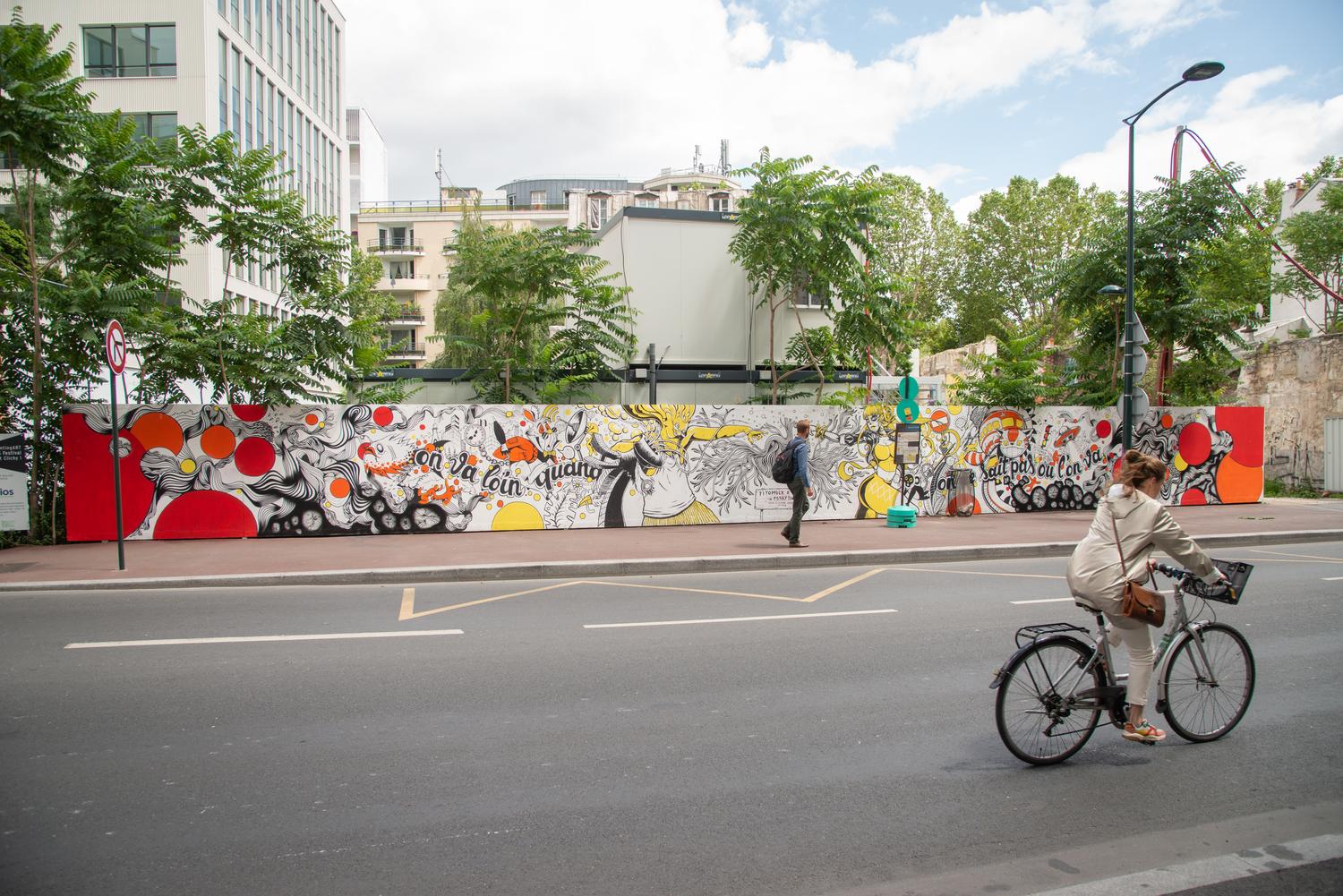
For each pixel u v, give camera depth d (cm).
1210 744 491
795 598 909
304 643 704
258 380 1385
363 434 1324
